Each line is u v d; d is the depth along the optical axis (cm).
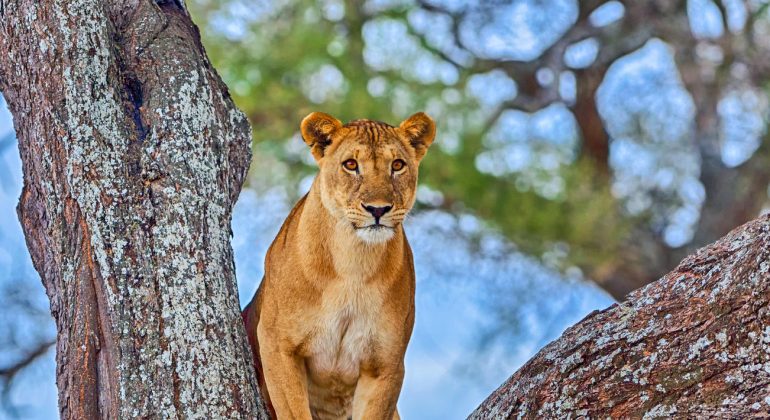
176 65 807
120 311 733
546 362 728
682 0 2241
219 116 819
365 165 934
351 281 916
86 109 766
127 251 745
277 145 1862
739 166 2188
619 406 681
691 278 693
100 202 750
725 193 2167
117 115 775
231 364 745
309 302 918
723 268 675
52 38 776
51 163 763
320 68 1903
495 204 1875
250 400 745
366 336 926
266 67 1866
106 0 823
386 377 936
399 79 1920
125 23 822
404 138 985
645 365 680
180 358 729
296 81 1897
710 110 2219
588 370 701
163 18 830
